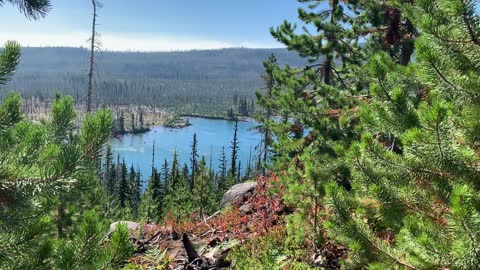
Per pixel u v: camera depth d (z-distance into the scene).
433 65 3.72
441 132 3.53
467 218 3.04
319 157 8.97
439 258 3.52
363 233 4.65
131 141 166.75
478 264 3.13
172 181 62.34
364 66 9.48
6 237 3.63
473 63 3.78
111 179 73.69
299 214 8.06
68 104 4.13
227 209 13.45
